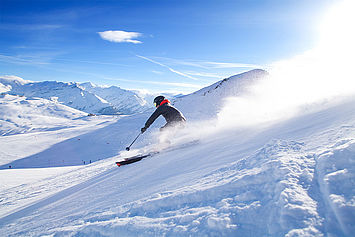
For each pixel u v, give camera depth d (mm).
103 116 96688
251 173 1630
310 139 2125
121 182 3332
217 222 1189
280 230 1013
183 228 1259
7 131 84188
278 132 3045
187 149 4297
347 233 882
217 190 1574
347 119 2305
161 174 2963
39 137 44656
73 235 1627
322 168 1354
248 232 1091
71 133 47781
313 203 1113
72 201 3166
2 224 3211
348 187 1116
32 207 3998
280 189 1274
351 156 1314
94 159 31234
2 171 18344
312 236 909
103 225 1566
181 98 59344
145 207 1709
